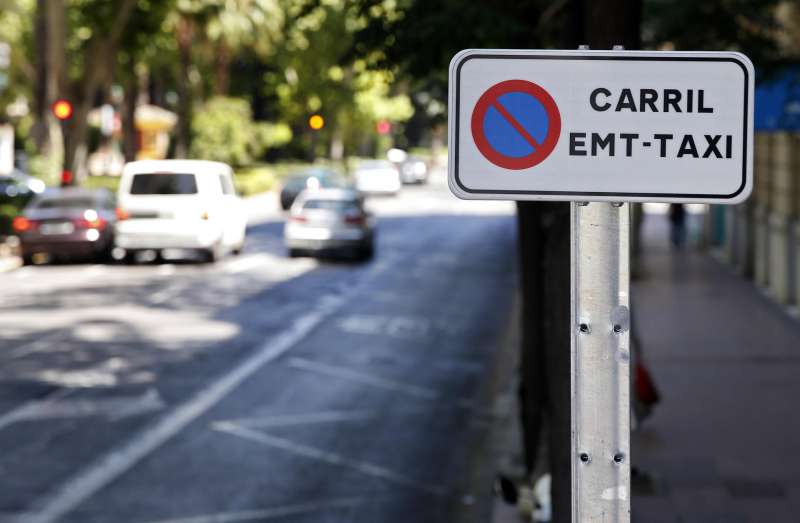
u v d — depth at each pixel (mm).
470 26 15406
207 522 15805
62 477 17641
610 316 4848
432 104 27984
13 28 96812
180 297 36531
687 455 18172
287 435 20406
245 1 93375
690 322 32281
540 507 14969
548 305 10977
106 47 63031
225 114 96438
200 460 18719
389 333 30953
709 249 53062
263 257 48906
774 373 24750
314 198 48719
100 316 32469
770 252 39312
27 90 102500
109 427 20578
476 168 4867
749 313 34062
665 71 4805
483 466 18625
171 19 85375
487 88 4852
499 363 26969
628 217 4867
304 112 114562
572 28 12000
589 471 4820
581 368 4852
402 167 121000
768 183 40500
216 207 45250
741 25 22438
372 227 50094
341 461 18891
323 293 38344
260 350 28219
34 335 29438
